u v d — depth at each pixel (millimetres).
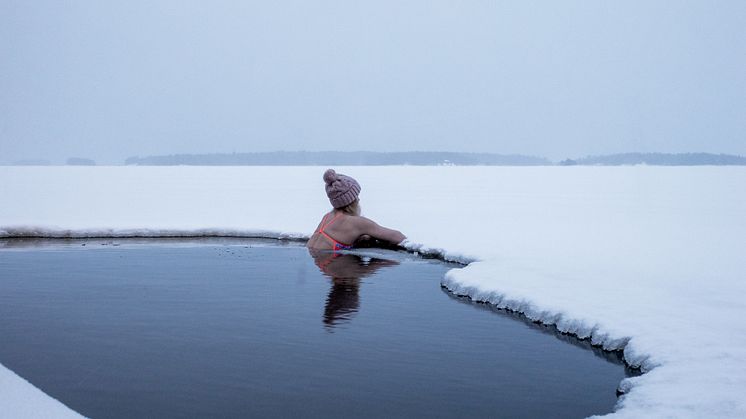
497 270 6242
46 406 2812
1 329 4207
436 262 7617
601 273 6105
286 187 25375
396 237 8781
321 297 5391
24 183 27125
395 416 2848
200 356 3654
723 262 6941
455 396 3119
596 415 2891
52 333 4109
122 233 9930
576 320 4383
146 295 5383
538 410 2977
